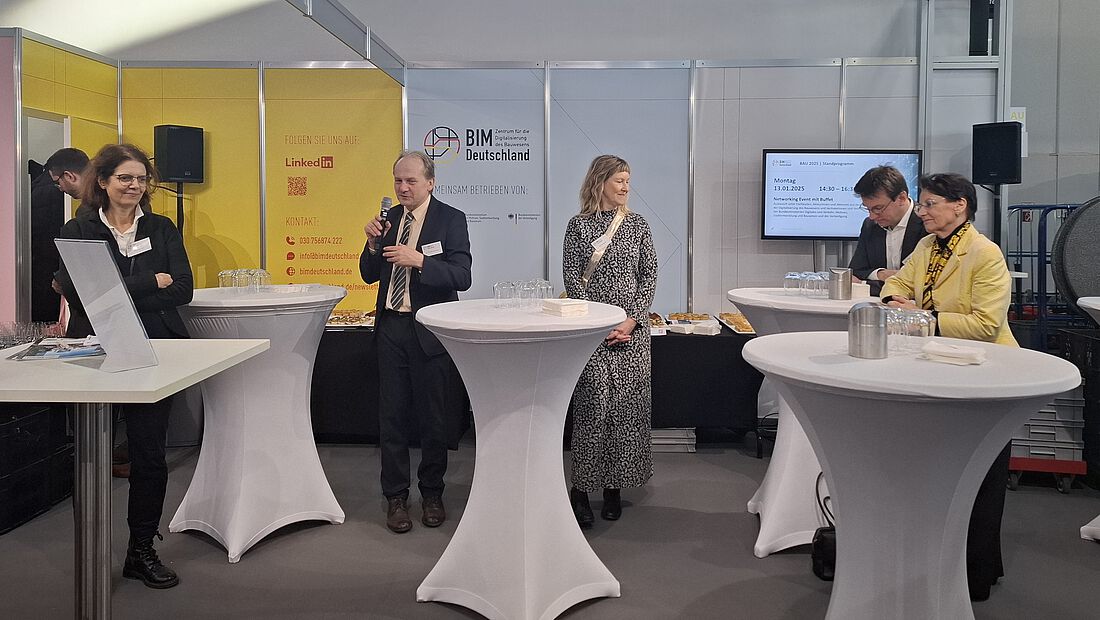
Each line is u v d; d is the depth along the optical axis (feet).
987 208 16.62
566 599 8.58
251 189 16.70
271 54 17.76
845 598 6.51
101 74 16.10
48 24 17.78
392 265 11.10
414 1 17.75
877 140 16.79
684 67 16.75
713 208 17.01
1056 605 8.82
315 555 10.21
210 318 9.92
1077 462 12.66
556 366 8.08
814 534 10.01
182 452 15.38
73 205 14.76
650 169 16.93
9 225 13.96
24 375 5.90
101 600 6.43
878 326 6.41
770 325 10.35
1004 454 8.75
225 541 10.19
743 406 15.11
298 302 10.16
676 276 17.12
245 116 16.61
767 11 17.61
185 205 16.66
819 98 16.76
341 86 16.62
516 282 9.61
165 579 9.24
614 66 16.72
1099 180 17.01
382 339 11.10
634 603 8.83
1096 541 10.75
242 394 10.33
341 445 15.94
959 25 17.06
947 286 8.77
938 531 6.10
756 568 9.80
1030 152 17.16
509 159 16.92
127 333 6.16
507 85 16.80
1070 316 14.82
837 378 5.66
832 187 16.42
